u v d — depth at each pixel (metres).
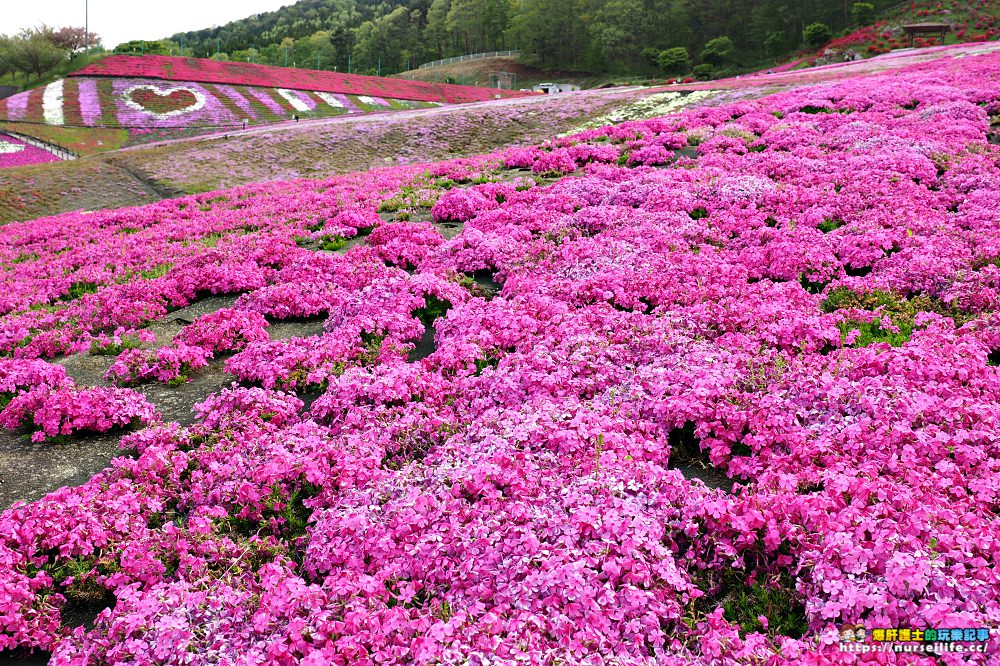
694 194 18.61
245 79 105.88
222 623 5.90
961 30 103.25
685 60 140.00
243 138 54.50
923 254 12.80
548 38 168.88
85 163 49.97
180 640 5.68
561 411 8.62
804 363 9.45
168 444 9.23
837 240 14.27
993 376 8.25
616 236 15.89
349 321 12.76
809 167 20.16
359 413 9.38
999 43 58.81
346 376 10.28
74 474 9.23
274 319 14.41
